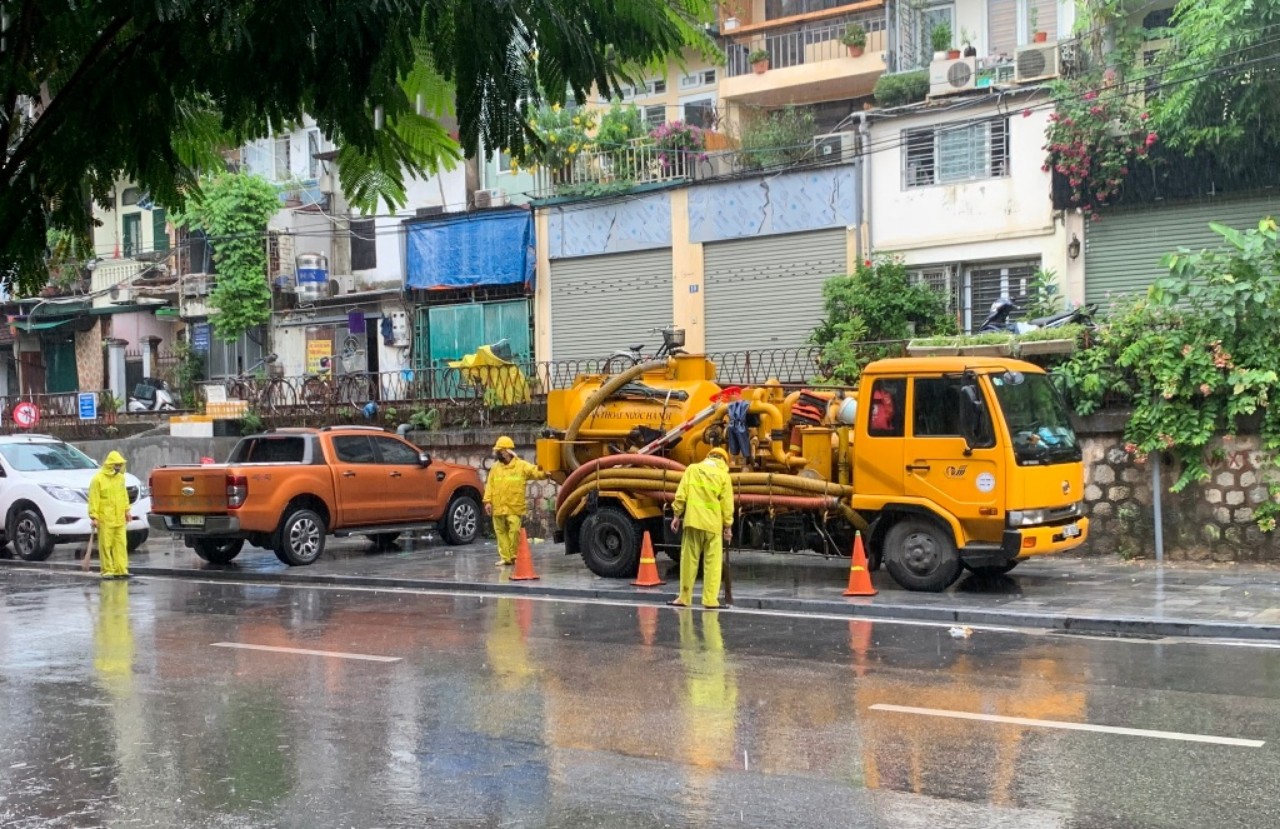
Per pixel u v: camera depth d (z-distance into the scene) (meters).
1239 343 13.72
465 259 24.56
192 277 29.58
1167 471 14.31
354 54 3.10
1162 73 17.20
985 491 11.90
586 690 8.30
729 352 20.64
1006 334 15.54
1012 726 7.07
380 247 26.64
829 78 23.98
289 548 16.64
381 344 25.97
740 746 6.72
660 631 10.84
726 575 12.45
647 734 7.04
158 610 13.12
